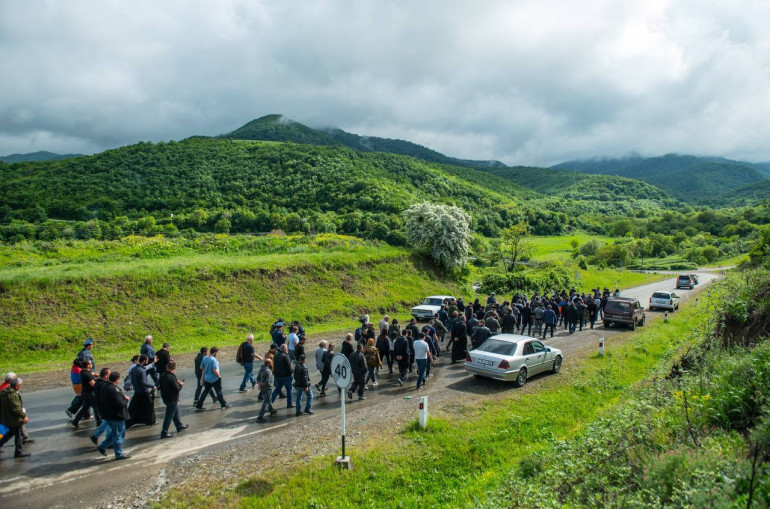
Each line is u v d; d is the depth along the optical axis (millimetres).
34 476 7762
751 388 6777
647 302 36344
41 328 17938
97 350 17906
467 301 32594
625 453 6574
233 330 21719
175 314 21328
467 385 13797
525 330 23703
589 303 24562
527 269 49156
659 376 12180
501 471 8188
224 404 11664
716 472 4840
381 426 10273
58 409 11320
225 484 7578
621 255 80438
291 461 8438
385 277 31812
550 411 11422
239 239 37625
